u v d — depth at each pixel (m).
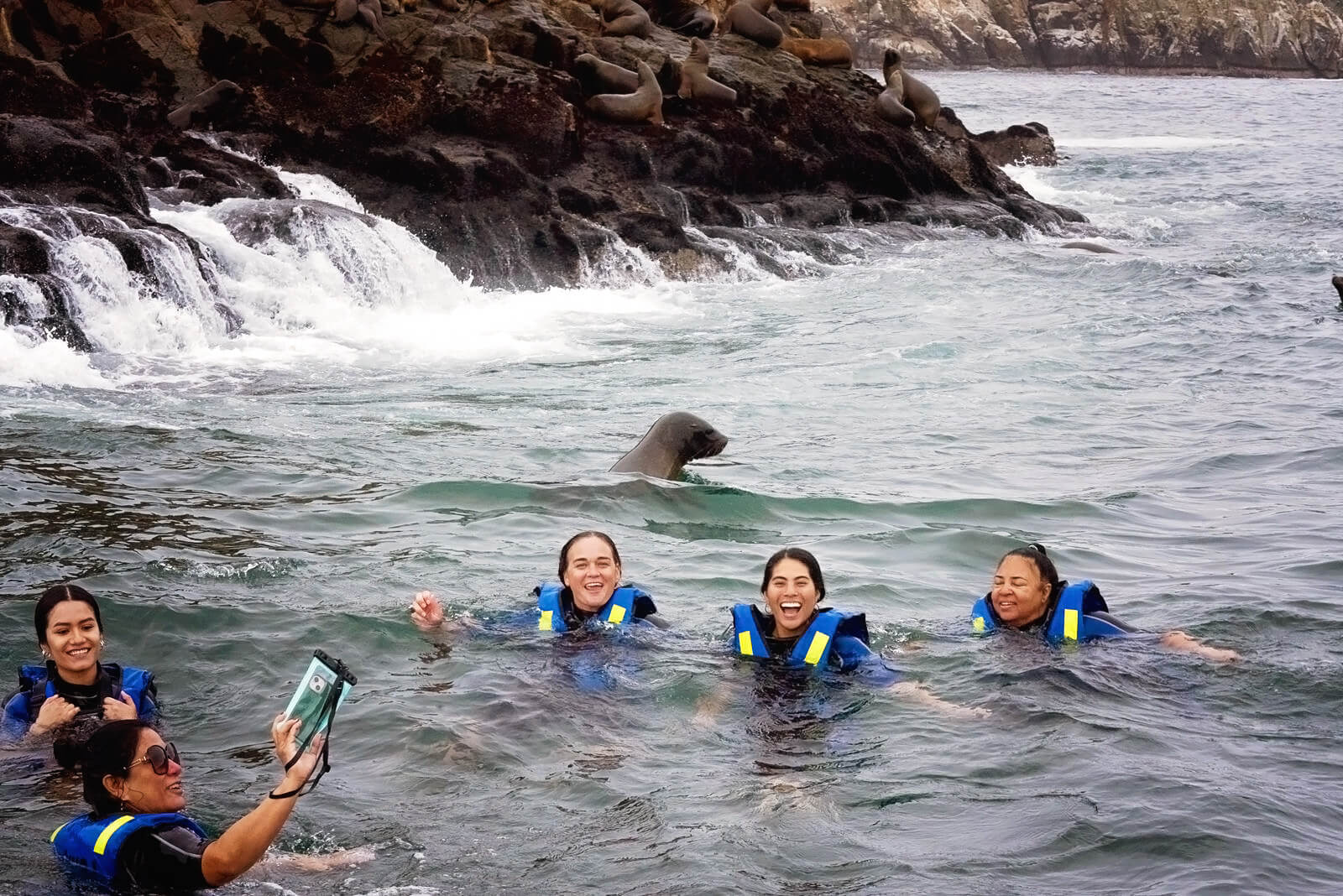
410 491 10.09
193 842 4.77
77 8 21.92
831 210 26.48
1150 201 35.75
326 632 7.19
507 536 9.13
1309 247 27.23
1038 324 18.59
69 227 16.28
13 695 6.32
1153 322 18.59
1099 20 121.56
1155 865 4.83
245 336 16.84
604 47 27.08
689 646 7.03
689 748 5.90
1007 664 6.82
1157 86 100.44
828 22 117.81
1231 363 16.08
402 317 18.48
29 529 8.88
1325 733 6.03
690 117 26.05
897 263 24.05
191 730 6.16
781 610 6.86
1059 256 24.78
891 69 30.88
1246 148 52.69
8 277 14.95
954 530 9.54
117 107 20.53
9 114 18.28
